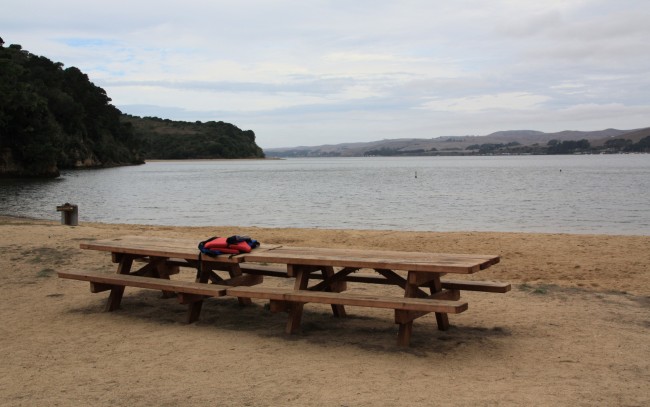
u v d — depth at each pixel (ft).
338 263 19.11
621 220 87.61
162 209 108.37
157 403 14.49
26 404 14.58
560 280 30.99
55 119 362.53
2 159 243.40
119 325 22.57
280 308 20.58
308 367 17.13
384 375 16.33
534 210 104.32
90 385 15.89
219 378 16.26
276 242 48.75
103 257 36.04
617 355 17.87
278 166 541.34
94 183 209.67
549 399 14.28
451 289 21.02
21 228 49.26
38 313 24.50
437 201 125.80
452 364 17.30
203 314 24.21
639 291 27.50
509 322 22.11
